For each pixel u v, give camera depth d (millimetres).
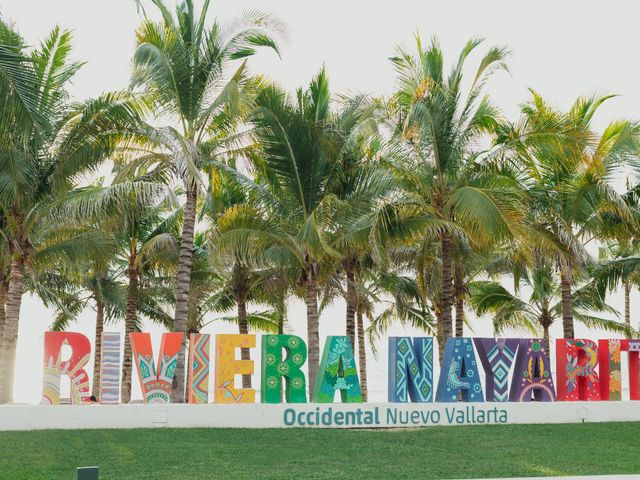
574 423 20656
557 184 24906
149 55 20297
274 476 13453
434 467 14625
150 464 14172
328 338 19641
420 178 22500
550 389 21031
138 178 23250
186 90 21422
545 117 22359
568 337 25422
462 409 20031
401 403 19578
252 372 19031
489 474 14086
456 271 33906
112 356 18250
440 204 22625
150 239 32156
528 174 25203
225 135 22859
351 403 19234
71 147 20641
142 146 21875
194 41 22062
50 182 21250
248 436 17281
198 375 18734
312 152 22016
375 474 13844
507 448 16891
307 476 13523
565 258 24031
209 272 34281
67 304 38688
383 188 22531
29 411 17250
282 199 23047
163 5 22047
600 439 18422
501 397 20688
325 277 25094
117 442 16047
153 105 21406
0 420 17047
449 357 20391
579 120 24000
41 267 23922
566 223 24562
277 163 22078
